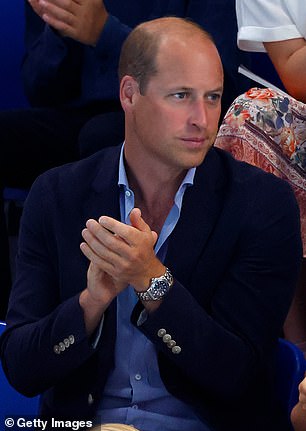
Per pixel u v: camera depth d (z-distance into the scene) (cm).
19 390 488
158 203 488
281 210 484
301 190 635
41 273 497
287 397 501
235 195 484
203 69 458
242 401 482
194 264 480
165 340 459
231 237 480
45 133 785
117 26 743
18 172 785
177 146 462
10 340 483
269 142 626
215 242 480
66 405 485
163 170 477
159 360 477
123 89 478
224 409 481
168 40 462
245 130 623
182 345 459
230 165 496
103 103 795
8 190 844
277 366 509
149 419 483
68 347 464
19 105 915
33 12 832
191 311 458
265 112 625
